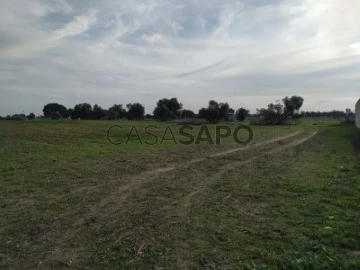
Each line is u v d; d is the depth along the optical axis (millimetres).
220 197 7055
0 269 3863
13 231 5031
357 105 36500
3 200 6668
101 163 11328
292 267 3764
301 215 5703
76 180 8602
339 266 3777
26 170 9750
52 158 12156
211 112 55000
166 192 7527
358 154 13883
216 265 3908
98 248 4438
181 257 4141
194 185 8250
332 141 20625
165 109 58750
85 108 64438
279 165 11289
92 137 21344
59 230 5098
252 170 10359
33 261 4074
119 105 65062
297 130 33438
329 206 6184
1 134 21703
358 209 5980
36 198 6848
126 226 5277
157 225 5309
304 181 8430
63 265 3969
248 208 6211
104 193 7344
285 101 51188
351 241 4496
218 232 4949
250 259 4043
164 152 14844
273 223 5316
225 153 14766
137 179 8875
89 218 5656
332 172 9656
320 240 4559
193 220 5539
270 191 7496
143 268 3873
